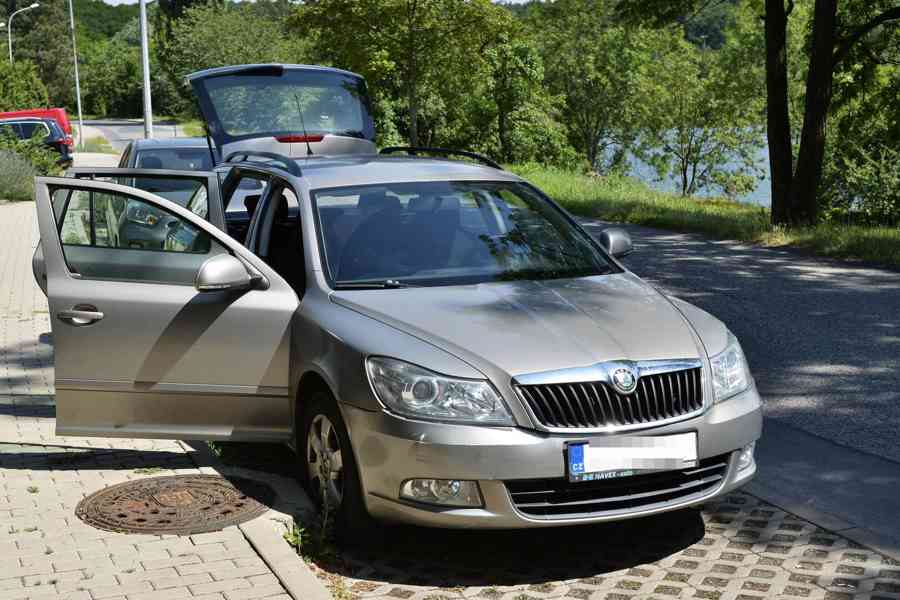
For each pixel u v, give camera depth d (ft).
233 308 16.99
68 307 17.28
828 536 15.51
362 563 14.78
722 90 181.57
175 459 19.02
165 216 17.38
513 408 13.74
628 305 16.16
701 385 14.67
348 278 17.06
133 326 17.21
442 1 120.78
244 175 21.44
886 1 68.69
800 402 23.13
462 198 19.04
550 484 13.83
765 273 42.55
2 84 197.88
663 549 15.17
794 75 159.53
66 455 19.22
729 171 190.80
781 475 18.33
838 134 88.99
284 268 18.75
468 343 14.40
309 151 35.14
